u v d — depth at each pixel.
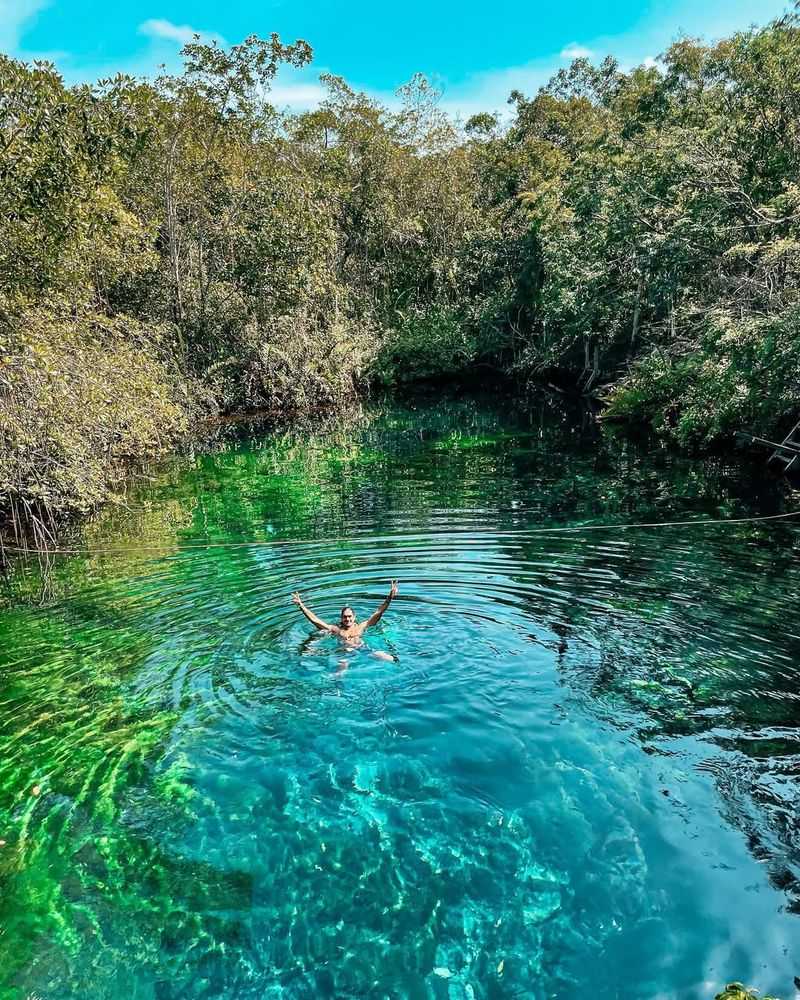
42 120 12.95
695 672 7.78
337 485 19.23
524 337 38.31
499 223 39.94
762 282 18.80
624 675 7.73
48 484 14.60
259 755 6.50
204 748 6.68
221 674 8.16
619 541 12.92
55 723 7.45
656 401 24.02
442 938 4.56
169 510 17.23
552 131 47.59
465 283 42.78
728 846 5.20
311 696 7.45
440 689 7.45
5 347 13.59
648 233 23.88
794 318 15.40
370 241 42.69
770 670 7.79
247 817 5.73
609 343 31.33
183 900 5.00
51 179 13.38
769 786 5.84
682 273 23.33
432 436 26.86
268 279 32.03
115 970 4.51
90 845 5.59
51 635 9.84
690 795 5.74
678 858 5.09
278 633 9.24
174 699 7.66
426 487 18.36
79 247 15.69
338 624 9.40
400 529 14.37
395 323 42.66
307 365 34.78
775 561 11.47
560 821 5.46
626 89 43.38
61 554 13.99
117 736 7.07
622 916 4.64
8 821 5.93
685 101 31.62
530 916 4.66
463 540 13.34
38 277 15.10
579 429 26.30
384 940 4.57
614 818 5.49
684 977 4.22
